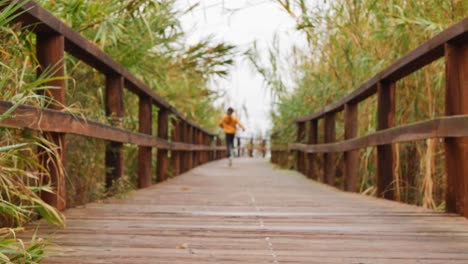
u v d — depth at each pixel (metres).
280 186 6.04
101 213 3.14
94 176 3.93
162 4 5.07
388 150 4.45
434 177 4.39
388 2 4.88
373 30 5.51
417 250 2.15
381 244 2.26
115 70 4.09
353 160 5.47
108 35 4.72
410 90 4.96
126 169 6.38
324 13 5.65
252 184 6.36
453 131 2.66
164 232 2.51
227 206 3.66
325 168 6.70
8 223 2.53
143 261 1.92
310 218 3.01
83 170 3.79
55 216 2.39
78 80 4.46
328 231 2.58
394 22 4.77
